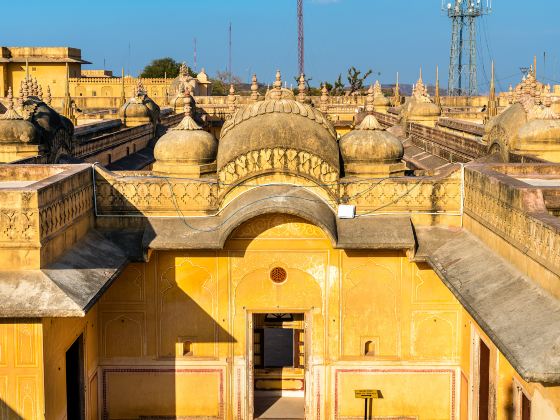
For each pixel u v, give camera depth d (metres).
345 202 11.17
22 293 8.25
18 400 8.55
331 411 11.44
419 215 11.15
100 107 45.53
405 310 11.27
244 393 11.45
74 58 54.16
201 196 11.15
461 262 9.73
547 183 10.59
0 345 8.51
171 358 11.38
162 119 29.39
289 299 11.32
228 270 11.28
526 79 15.61
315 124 11.30
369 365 11.35
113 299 11.30
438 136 19.84
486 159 14.84
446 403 11.37
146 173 12.94
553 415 7.23
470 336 10.62
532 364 6.31
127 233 11.02
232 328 11.37
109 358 11.38
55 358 9.06
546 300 7.36
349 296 11.30
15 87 52.31
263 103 11.43
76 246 10.05
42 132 14.71
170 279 11.29
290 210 10.40
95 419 11.25
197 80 50.53
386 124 30.86
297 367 13.29
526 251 8.05
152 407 11.42
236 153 11.09
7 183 10.80
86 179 10.73
